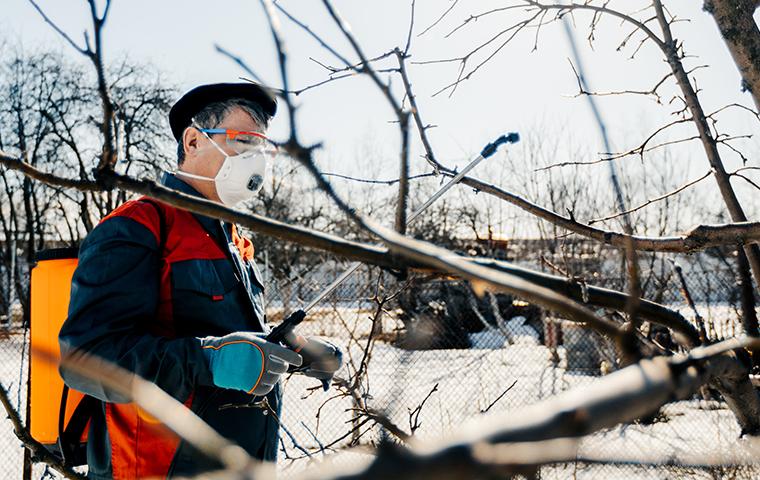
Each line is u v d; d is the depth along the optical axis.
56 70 14.52
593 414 0.29
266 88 0.44
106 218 1.54
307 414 6.11
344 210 0.43
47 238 19.78
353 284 6.14
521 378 8.15
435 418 5.08
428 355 9.35
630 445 3.76
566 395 0.31
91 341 1.38
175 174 1.73
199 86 1.76
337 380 1.77
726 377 0.69
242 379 1.35
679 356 0.40
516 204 1.54
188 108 1.83
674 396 0.35
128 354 1.37
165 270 1.54
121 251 1.47
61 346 1.40
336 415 6.01
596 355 8.89
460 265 0.40
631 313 0.40
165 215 1.58
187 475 1.35
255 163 1.67
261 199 14.26
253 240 13.48
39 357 0.39
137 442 1.39
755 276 1.33
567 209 1.41
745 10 1.54
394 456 0.24
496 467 0.24
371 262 0.56
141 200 1.59
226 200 1.68
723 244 1.10
